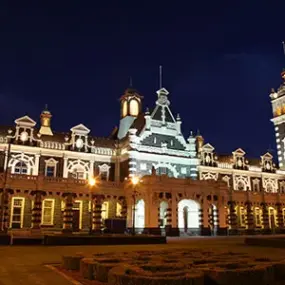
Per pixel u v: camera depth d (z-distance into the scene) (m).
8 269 16.59
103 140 61.16
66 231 46.62
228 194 60.22
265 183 74.00
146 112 60.16
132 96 70.06
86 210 52.66
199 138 72.56
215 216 54.25
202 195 53.25
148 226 48.22
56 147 55.59
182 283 10.27
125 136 61.62
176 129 61.91
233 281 11.60
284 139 78.56
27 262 19.20
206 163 68.62
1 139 51.84
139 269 11.66
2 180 45.56
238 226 64.00
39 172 53.06
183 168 60.25
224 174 69.75
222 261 14.46
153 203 48.91
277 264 13.85
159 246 30.22
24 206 48.81
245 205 61.91
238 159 72.81
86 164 57.22
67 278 14.17
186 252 18.70
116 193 53.19
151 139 59.06
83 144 58.06
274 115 82.31
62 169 55.16
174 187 51.19
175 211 50.44
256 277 11.92
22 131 53.72
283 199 66.19
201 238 44.66
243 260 14.48
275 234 60.84
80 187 50.25
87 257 15.84
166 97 63.25
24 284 12.83
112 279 11.37
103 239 32.69
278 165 80.69
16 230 46.00
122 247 28.88
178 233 49.72
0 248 28.17
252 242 33.09
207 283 11.69
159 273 11.02
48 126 60.53
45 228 49.25
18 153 52.34
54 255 22.66
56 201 51.12
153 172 51.41
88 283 13.08
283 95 80.62
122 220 47.34
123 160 58.38
